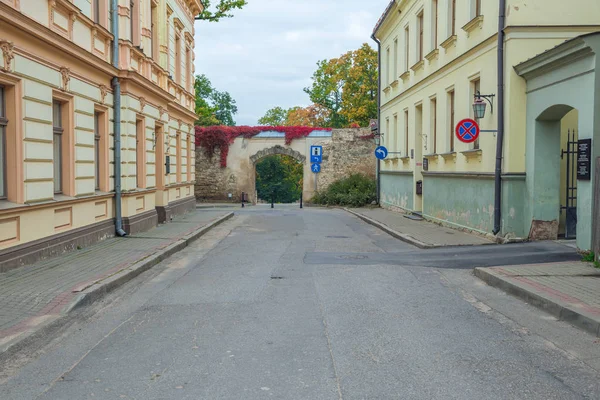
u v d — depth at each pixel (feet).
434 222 63.10
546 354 18.10
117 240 45.96
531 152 41.78
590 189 34.22
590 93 33.81
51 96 34.94
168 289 29.32
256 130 121.19
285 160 228.63
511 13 42.06
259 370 16.58
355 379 15.78
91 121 42.24
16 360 17.88
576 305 22.79
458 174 53.42
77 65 39.14
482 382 15.53
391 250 44.24
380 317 22.99
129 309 24.90
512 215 42.91
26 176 31.99
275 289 28.96
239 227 65.41
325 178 120.98
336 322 22.16
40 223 34.19
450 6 57.47
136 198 53.47
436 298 26.71
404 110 80.38
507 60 42.55
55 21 35.55
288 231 60.85
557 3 41.88
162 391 15.01
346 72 158.61
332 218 80.02
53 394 14.92
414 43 72.79
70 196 38.55
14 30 30.01
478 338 19.94
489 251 39.75
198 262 38.75
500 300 26.27
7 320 21.29
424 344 19.17
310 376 16.03
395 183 88.43
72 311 23.62
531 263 34.17
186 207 81.71
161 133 64.49
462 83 52.85
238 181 121.80
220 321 22.50
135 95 51.70
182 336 20.40
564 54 35.58
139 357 18.01
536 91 40.70
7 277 28.89
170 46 68.39
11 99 30.81
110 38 45.57
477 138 49.44
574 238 41.65
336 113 177.68
